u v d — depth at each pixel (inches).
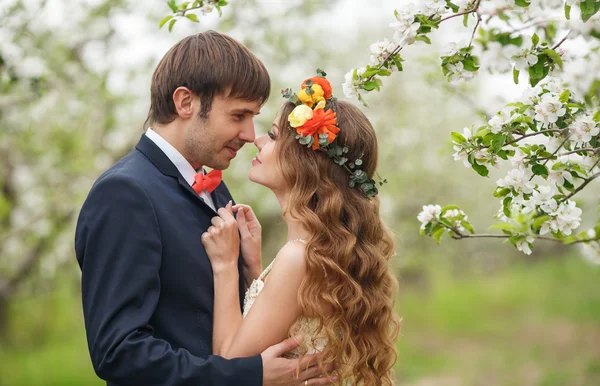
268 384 79.5
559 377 311.3
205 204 86.5
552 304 527.5
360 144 90.7
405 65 306.2
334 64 281.0
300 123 86.4
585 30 70.4
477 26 72.7
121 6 204.5
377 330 88.7
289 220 88.3
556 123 76.5
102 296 76.0
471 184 375.6
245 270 97.9
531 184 80.1
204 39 86.4
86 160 231.9
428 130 323.0
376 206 92.9
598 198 92.5
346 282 85.7
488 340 415.8
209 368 76.5
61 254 269.4
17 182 253.6
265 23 223.0
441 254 522.0
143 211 78.9
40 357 327.6
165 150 86.7
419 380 327.0
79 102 222.4
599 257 90.7
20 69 141.3
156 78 88.3
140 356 73.2
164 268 80.4
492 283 637.3
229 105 84.8
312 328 85.4
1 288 270.1
